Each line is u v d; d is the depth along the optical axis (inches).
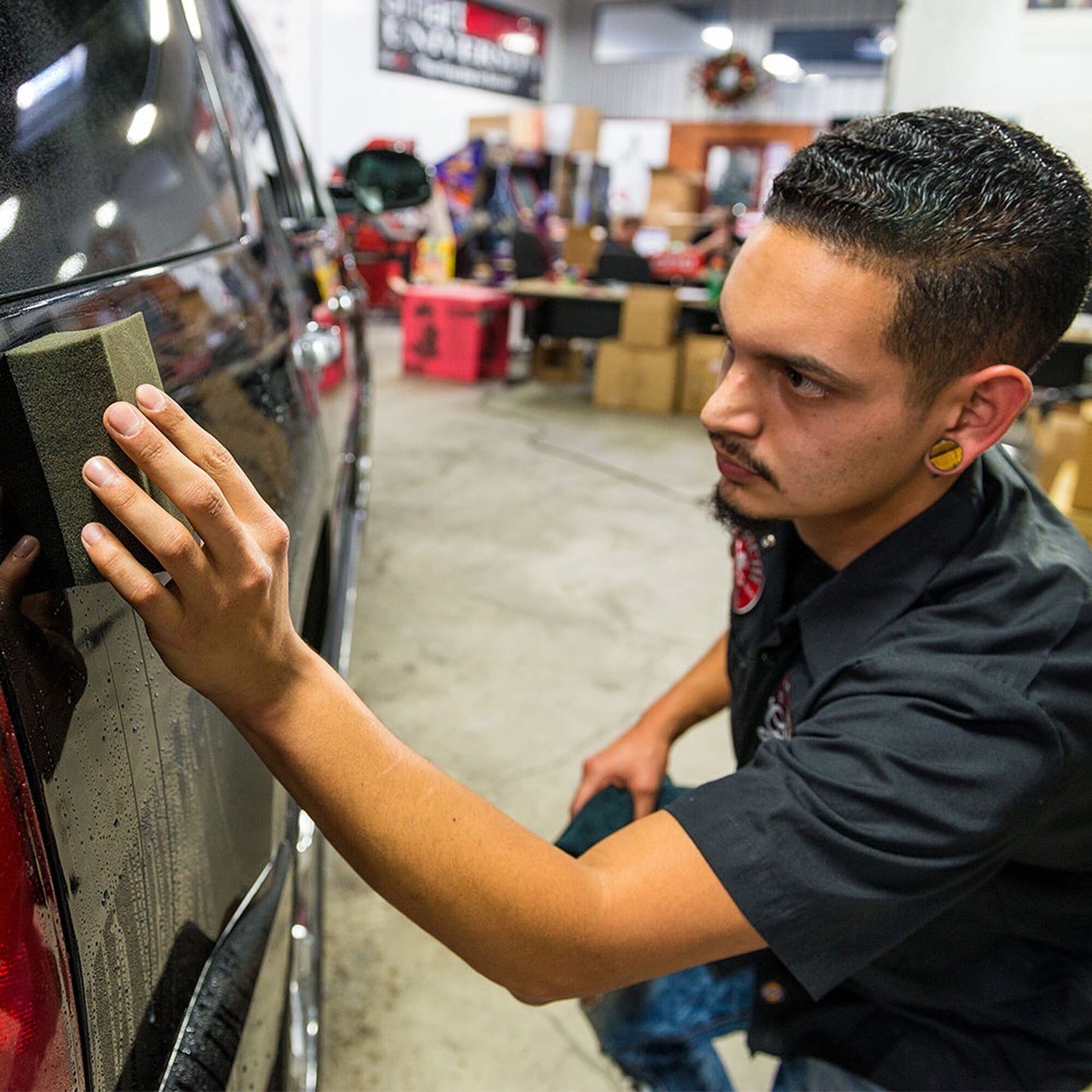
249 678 19.8
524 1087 52.3
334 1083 51.1
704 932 23.6
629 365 213.0
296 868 36.0
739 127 514.6
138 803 21.2
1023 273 22.7
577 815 39.6
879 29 501.4
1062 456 88.7
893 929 24.9
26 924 16.4
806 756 24.1
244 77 67.5
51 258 24.5
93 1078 18.7
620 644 103.1
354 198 105.4
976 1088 30.6
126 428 16.7
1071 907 28.8
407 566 119.7
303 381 47.4
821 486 25.1
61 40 31.5
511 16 474.9
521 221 348.2
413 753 22.8
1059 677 24.1
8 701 16.5
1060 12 220.4
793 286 23.0
